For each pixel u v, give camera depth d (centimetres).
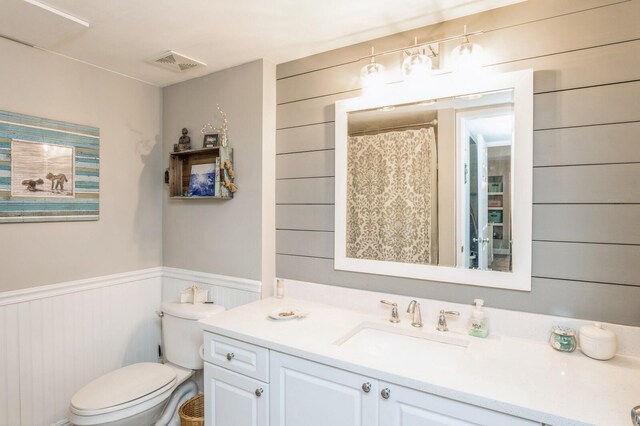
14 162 182
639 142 126
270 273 211
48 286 196
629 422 90
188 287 238
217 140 220
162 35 178
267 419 144
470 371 116
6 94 179
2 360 178
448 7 152
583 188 134
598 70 132
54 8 154
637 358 126
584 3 134
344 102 186
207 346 163
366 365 121
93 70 215
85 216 211
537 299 142
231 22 166
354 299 183
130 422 167
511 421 99
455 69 157
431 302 162
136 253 239
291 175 207
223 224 221
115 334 227
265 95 205
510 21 148
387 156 175
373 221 179
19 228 185
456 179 157
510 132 146
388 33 176
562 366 120
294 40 183
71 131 204
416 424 113
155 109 250
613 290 130
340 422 127
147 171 246
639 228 126
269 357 143
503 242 147
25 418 186
